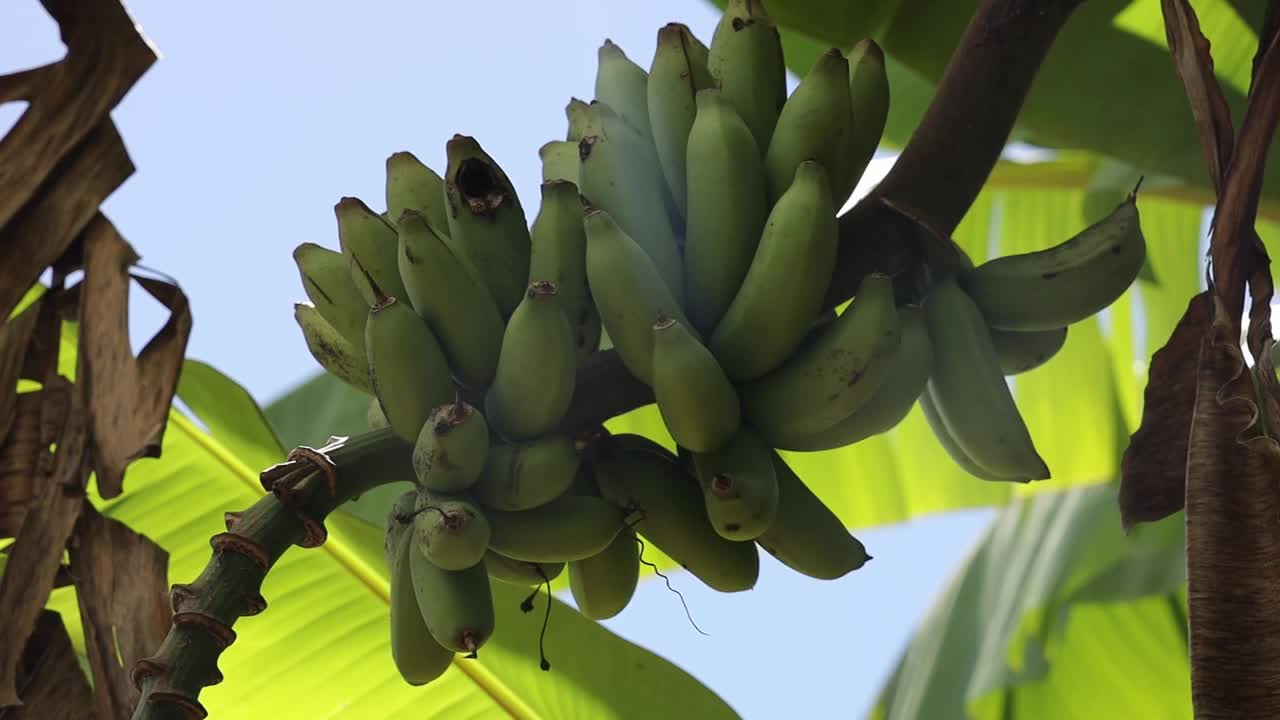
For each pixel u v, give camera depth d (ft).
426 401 6.18
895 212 6.57
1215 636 5.92
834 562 6.37
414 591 6.18
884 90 6.62
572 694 7.79
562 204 6.35
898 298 6.56
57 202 7.02
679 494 6.32
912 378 6.37
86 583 6.73
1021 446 6.38
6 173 7.00
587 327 6.37
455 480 6.09
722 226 6.33
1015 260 6.52
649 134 6.79
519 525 6.20
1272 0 6.42
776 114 6.59
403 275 6.25
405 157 6.58
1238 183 6.20
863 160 6.61
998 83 6.64
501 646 7.82
